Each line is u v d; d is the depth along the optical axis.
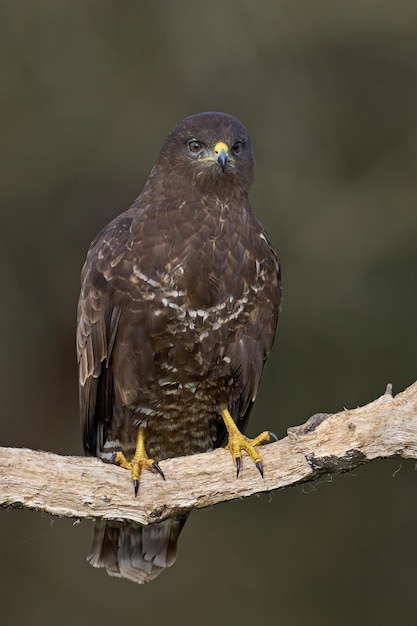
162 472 8.74
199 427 10.08
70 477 8.55
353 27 15.39
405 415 8.30
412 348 14.78
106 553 10.23
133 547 10.23
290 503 15.56
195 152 9.73
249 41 15.33
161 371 9.66
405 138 15.45
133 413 9.88
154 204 9.66
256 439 9.03
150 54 15.42
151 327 9.51
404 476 15.41
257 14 15.30
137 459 8.87
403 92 15.58
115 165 15.49
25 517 15.82
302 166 15.15
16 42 15.40
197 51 15.35
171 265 9.42
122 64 15.43
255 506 15.56
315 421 8.58
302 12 15.35
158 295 9.45
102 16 15.45
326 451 8.45
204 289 9.45
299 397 14.77
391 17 15.37
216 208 9.59
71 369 16.03
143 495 8.69
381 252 14.86
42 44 15.42
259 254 9.66
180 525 10.20
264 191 14.95
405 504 15.38
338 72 15.57
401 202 15.05
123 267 9.47
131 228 9.55
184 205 9.56
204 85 15.36
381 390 14.77
